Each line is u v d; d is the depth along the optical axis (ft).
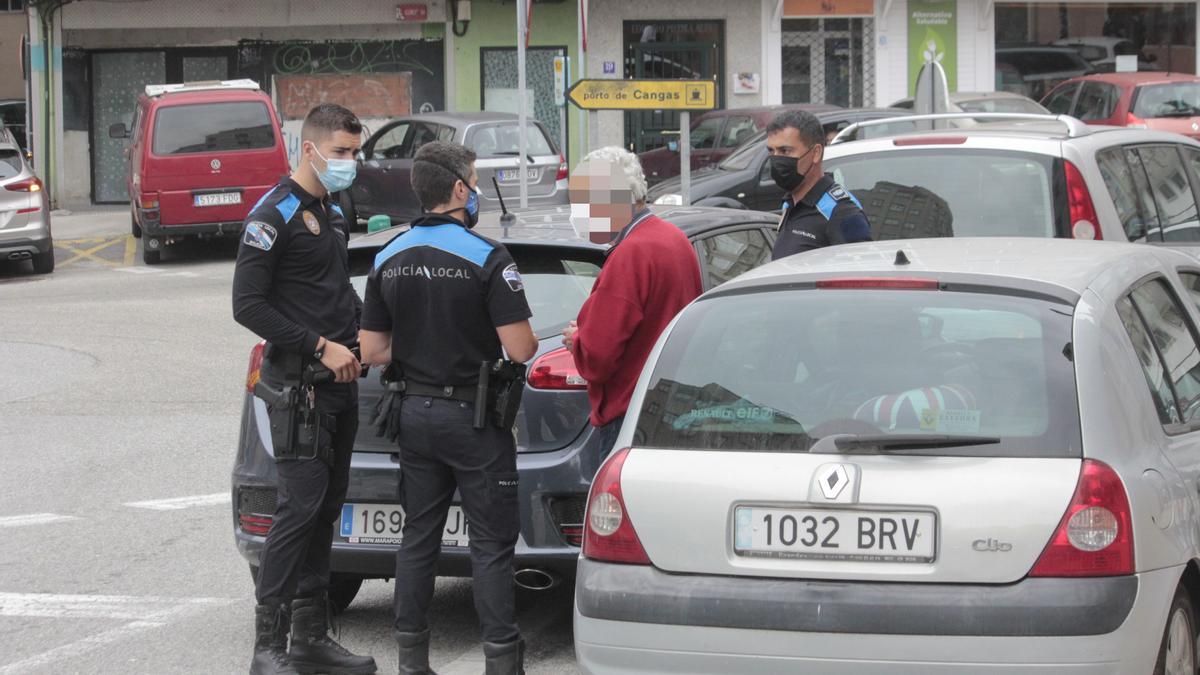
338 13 251.80
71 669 53.93
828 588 36.76
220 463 89.10
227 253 203.00
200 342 133.28
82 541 72.23
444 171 48.08
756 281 42.86
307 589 51.75
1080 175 72.95
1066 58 264.52
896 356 39.34
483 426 47.50
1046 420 37.06
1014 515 35.91
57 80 251.39
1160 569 37.04
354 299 51.75
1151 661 36.37
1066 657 35.17
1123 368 39.29
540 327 54.34
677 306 48.85
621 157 48.83
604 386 49.60
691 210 64.69
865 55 258.78
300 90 253.44
